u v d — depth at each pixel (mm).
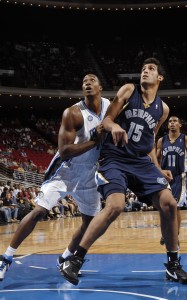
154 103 3711
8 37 26312
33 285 3686
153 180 3621
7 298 3215
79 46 27297
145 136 3684
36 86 23281
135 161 3650
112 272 4219
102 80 25359
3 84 22578
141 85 3691
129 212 18766
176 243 3740
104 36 27047
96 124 3932
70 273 3260
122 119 3662
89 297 3193
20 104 24391
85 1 23344
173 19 25453
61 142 3840
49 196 3936
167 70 25797
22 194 14039
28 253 5684
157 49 27156
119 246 6262
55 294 3326
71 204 15984
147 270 4270
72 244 4184
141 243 6570
